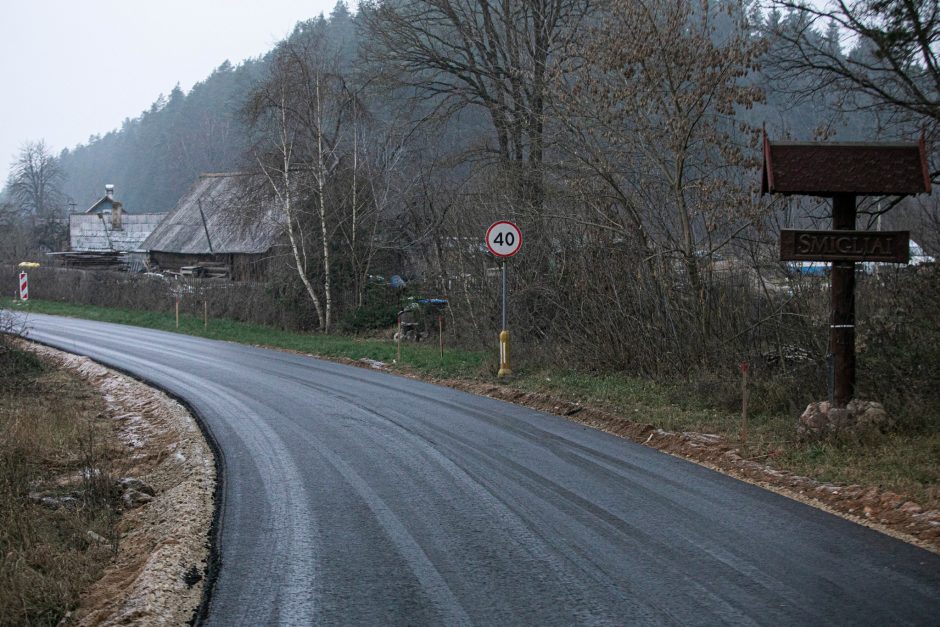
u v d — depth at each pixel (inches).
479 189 983.0
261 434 465.4
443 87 1138.7
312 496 334.6
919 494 306.3
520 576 242.5
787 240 390.0
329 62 1272.1
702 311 599.2
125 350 957.2
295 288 1298.0
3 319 874.1
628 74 612.7
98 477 364.8
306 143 1257.4
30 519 304.0
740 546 266.1
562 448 423.2
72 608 240.7
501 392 631.2
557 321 776.9
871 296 513.0
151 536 299.7
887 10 440.5
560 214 745.0
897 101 441.1
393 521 299.1
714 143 602.2
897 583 231.5
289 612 218.4
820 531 281.4
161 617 217.5
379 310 1232.8
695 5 684.7
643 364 636.7
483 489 341.7
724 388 520.7
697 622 207.3
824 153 389.1
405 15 1095.6
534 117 866.1
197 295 1498.5
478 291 960.3
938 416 396.8
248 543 276.4
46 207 3767.2
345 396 612.1
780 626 203.9
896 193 382.9
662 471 371.9
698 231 676.1
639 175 661.9
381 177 1282.0
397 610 218.8
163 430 508.1
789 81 517.7
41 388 656.4
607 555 259.4
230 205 1363.2
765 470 366.0
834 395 404.8
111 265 2137.1
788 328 537.3
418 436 456.1
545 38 925.2
